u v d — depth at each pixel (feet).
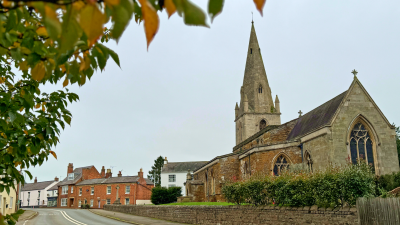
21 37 12.41
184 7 6.84
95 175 305.94
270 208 69.97
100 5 9.12
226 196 86.28
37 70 11.93
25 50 11.90
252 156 117.08
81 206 260.21
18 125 18.83
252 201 76.69
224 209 85.76
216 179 136.36
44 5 6.88
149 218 126.21
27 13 10.44
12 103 18.79
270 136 140.05
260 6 6.95
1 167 19.27
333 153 97.04
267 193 71.77
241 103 230.48
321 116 116.88
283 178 68.49
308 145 107.65
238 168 133.39
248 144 166.09
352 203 52.49
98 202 266.16
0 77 19.83
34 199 341.82
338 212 53.26
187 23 6.96
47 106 21.95
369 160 98.78
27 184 372.58
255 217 74.28
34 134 20.11
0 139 17.81
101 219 131.64
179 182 303.27
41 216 149.79
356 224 49.78
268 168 111.75
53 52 12.21
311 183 59.67
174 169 309.63
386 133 99.45
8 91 19.94
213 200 139.74
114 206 185.37
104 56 11.04
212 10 6.92
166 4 6.95
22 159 22.34
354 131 100.48
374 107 101.30
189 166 311.06
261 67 232.12
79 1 7.18
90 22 6.95
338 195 54.13
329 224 54.75
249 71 232.94
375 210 46.09
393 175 82.33
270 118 219.82
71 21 7.09
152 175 414.62
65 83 14.32
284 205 66.28
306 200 61.00
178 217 107.76
